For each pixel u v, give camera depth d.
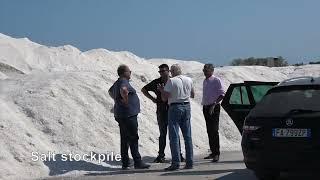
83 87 14.23
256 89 10.38
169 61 49.41
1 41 35.94
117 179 9.20
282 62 68.31
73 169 10.52
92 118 12.95
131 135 10.48
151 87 11.17
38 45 38.66
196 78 25.80
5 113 11.65
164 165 11.02
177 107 9.93
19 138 10.98
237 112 10.47
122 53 43.47
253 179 8.81
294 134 7.51
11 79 15.05
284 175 8.95
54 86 13.70
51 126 12.14
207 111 11.16
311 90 7.90
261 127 7.78
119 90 10.34
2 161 10.09
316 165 7.36
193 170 9.97
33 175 9.97
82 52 39.72
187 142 10.16
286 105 7.80
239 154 12.97
